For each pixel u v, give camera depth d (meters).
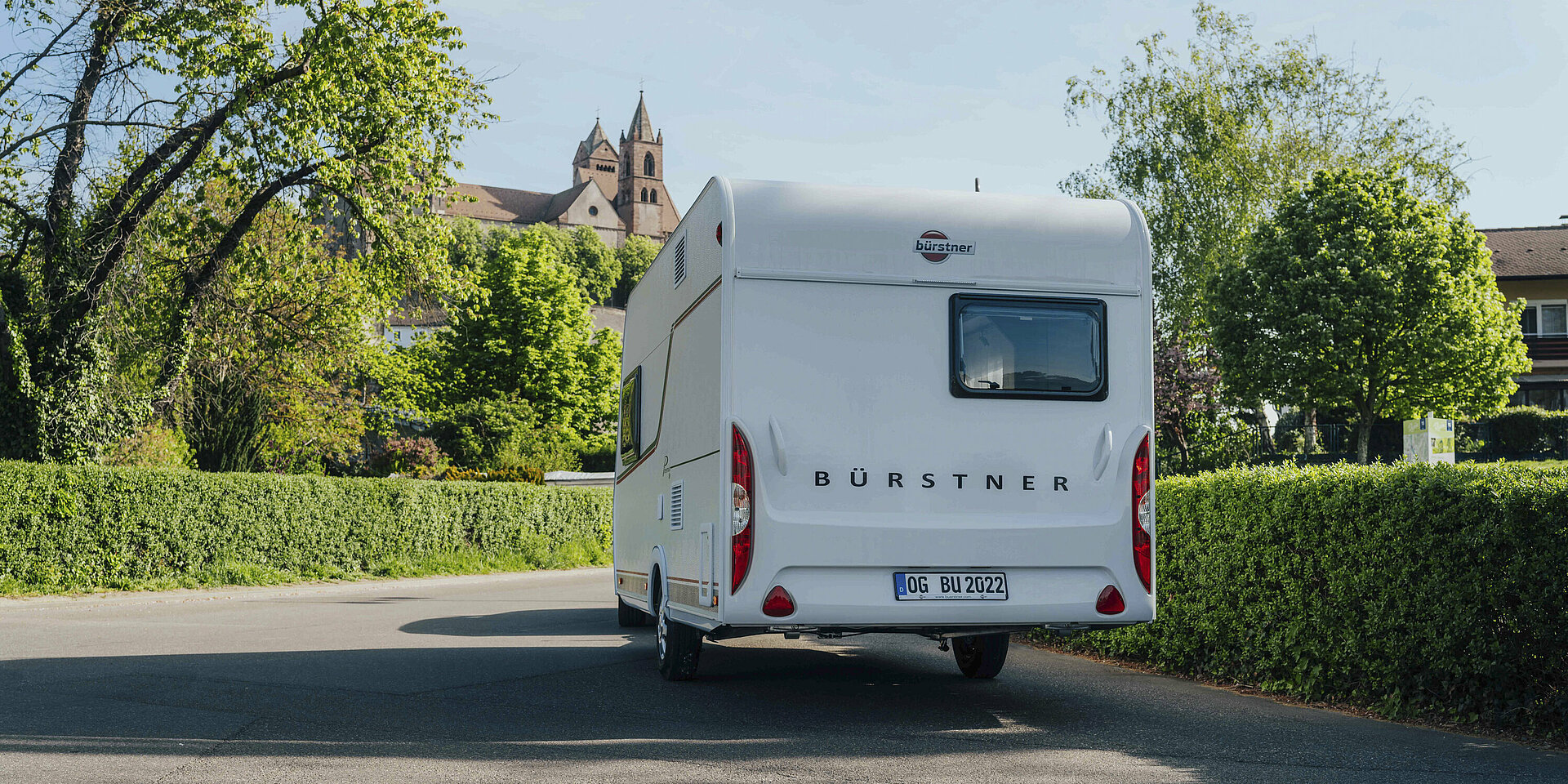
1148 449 6.82
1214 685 8.30
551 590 18.30
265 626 12.09
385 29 20.44
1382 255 33.06
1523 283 44.62
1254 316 34.41
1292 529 7.58
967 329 6.68
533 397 57.09
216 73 19.58
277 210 22.34
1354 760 5.70
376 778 5.22
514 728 6.49
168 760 5.54
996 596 6.54
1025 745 6.10
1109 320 6.86
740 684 8.27
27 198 18.61
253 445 24.27
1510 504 6.04
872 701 7.54
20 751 5.70
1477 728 6.33
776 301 6.52
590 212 167.75
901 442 6.56
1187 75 40.59
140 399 19.98
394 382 35.91
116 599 14.86
